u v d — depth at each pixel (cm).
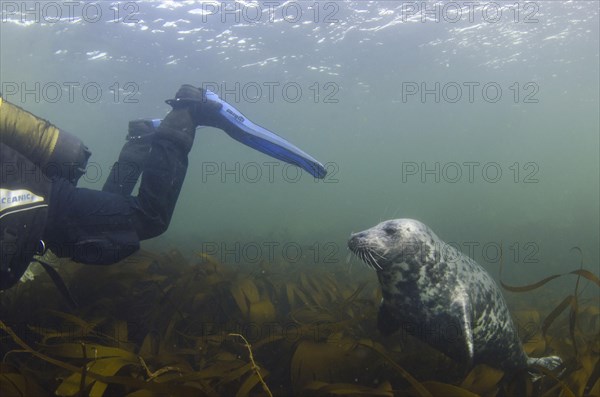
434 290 343
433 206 5072
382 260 342
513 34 2014
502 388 307
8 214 246
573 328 310
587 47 2227
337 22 1788
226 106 397
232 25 1784
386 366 303
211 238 1523
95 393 219
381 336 394
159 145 352
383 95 3098
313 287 543
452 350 338
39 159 285
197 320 374
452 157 8156
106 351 261
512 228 1825
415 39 2002
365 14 1719
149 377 239
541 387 302
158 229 345
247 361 311
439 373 315
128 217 325
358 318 396
